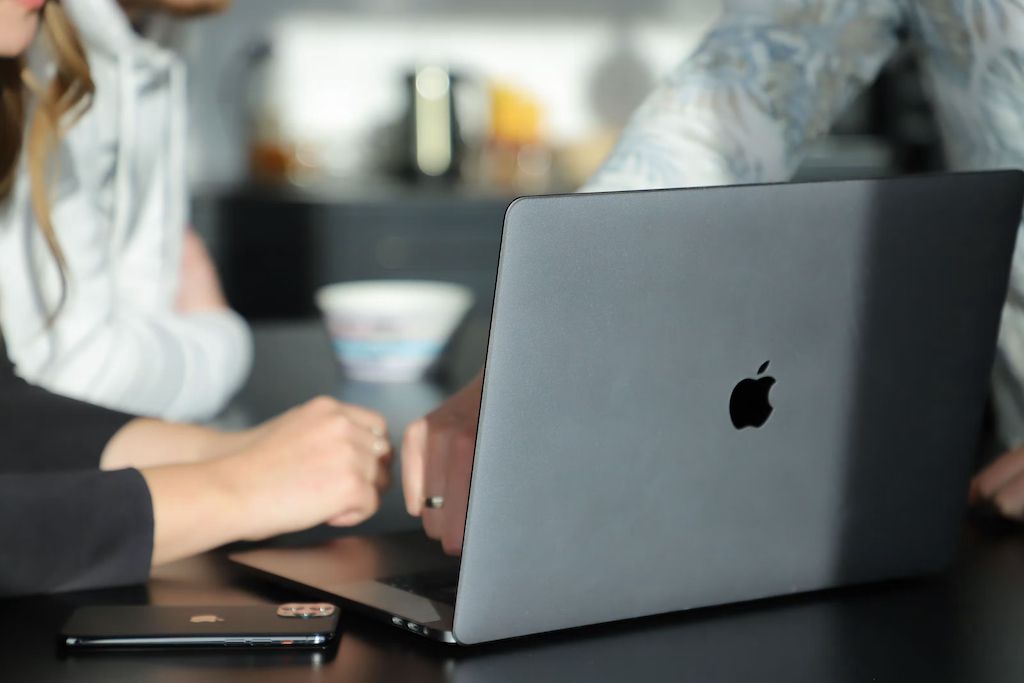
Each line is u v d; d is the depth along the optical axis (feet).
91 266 5.08
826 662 2.48
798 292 2.67
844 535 2.87
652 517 2.61
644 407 2.53
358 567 3.05
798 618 2.74
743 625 2.69
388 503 3.82
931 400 2.91
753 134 3.81
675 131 3.78
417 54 13.34
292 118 13.15
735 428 2.66
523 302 2.34
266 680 2.37
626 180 3.71
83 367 4.94
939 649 2.56
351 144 13.25
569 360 2.42
